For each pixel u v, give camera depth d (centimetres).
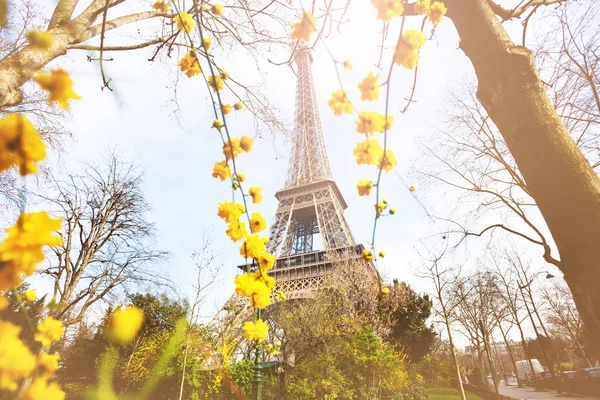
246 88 377
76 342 1372
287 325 1274
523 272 2261
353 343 1419
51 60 154
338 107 123
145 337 1230
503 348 6100
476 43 230
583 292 170
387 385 1416
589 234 168
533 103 200
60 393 64
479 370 2588
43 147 60
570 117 673
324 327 1388
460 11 240
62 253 1139
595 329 166
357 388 1407
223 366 1275
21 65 129
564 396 1975
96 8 208
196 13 142
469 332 2373
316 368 1359
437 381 2592
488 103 225
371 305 1750
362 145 118
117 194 1384
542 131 192
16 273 56
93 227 1291
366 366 1377
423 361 2417
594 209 170
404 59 116
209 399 1312
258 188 140
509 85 209
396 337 2053
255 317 166
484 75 226
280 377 1380
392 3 117
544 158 187
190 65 157
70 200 1193
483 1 236
